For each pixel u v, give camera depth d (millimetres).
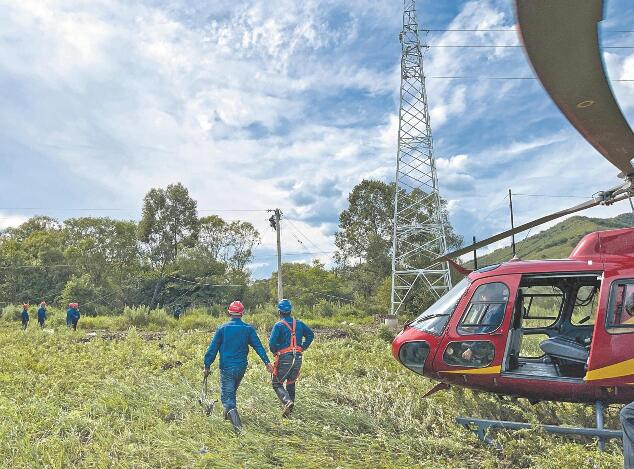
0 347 16609
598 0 2066
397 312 29906
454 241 50719
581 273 6148
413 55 32281
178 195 70688
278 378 7012
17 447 5809
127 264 66438
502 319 6355
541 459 5129
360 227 66250
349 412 6676
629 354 5633
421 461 5363
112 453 5789
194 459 5406
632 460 4066
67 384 9156
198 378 9445
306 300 54344
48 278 57562
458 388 7055
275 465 5379
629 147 3684
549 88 2740
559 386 6000
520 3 2092
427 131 31828
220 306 46906
